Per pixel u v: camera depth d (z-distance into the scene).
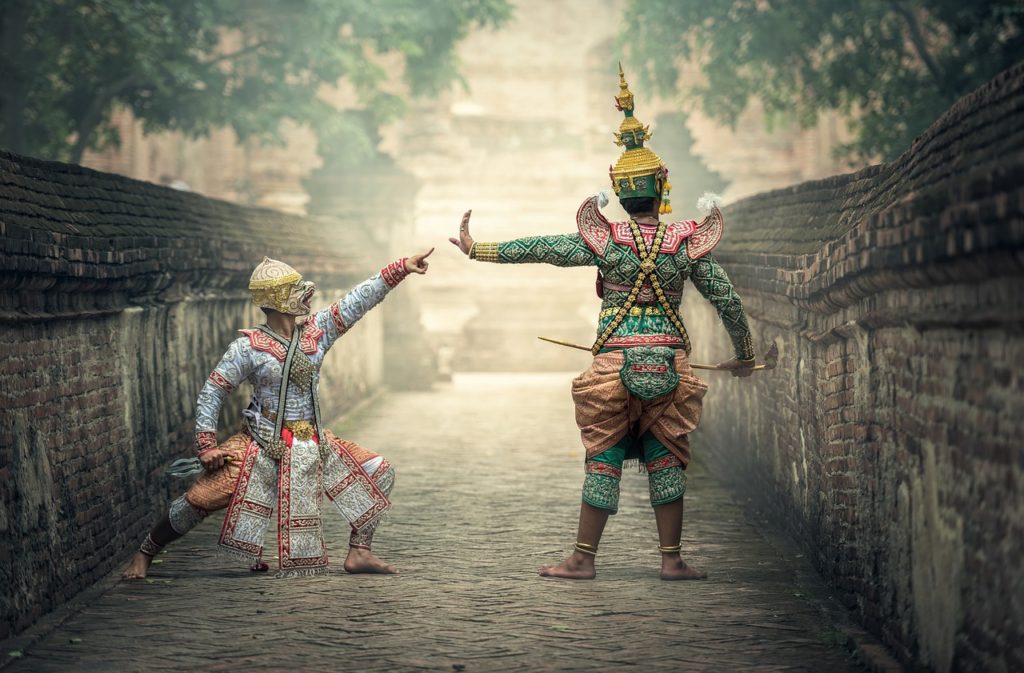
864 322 7.64
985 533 5.42
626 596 8.77
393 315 32.75
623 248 9.05
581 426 9.35
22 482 7.99
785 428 11.55
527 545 10.99
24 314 8.09
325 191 33.16
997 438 5.28
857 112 48.28
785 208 14.09
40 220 8.92
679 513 9.34
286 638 7.61
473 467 17.02
